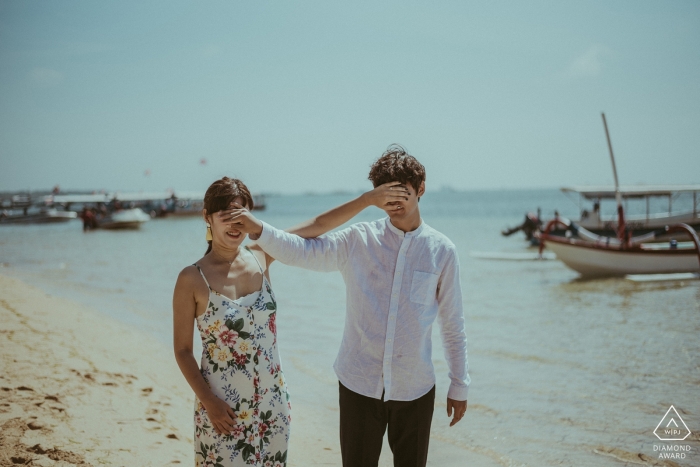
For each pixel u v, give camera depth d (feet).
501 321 31.19
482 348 24.67
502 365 21.83
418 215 8.47
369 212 245.24
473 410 16.81
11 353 17.24
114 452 11.40
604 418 15.92
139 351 21.77
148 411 14.34
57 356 17.69
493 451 13.74
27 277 53.93
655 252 49.06
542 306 36.32
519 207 343.87
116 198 220.64
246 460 7.81
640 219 95.71
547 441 14.32
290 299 40.09
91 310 32.94
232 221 7.86
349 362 8.30
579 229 61.62
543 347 24.73
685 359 22.25
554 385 19.16
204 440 7.82
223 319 7.82
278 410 8.19
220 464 7.73
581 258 51.70
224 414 7.64
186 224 196.54
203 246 98.48
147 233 143.43
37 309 27.07
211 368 7.89
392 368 8.08
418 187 8.29
